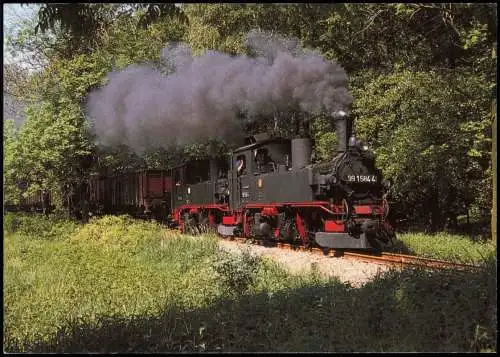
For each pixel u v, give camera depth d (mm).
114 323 7055
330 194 13250
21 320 8305
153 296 8969
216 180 19016
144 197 26016
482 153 14609
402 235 15500
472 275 6617
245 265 9672
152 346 6254
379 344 5383
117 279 10805
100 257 13695
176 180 23703
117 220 17922
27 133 20844
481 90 13953
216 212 19422
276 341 5887
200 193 20422
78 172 22250
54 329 7535
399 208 18875
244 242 16016
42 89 21734
